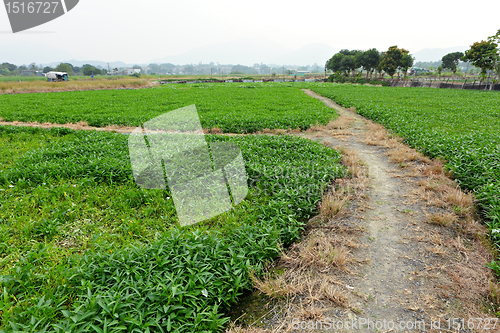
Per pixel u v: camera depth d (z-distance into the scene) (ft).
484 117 47.24
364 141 32.81
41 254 12.70
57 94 94.27
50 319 9.27
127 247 12.42
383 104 63.67
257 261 12.80
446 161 23.91
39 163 23.15
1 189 19.11
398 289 11.14
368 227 15.47
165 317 9.37
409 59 174.81
